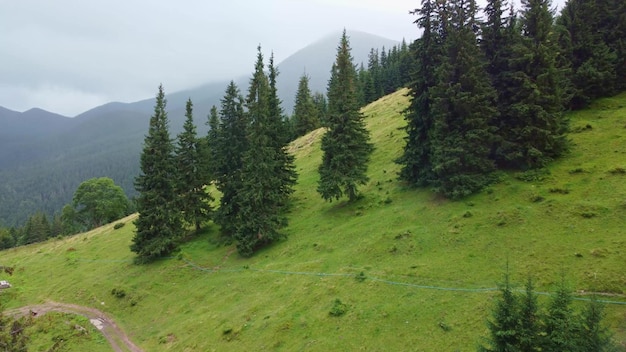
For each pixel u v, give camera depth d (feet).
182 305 124.16
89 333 122.72
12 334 53.93
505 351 48.01
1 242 399.85
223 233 172.55
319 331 83.30
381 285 90.27
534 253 81.97
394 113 255.29
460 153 113.09
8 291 170.71
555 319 46.52
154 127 175.52
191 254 159.43
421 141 133.90
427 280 86.43
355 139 147.74
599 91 136.46
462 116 116.47
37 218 415.85
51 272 194.90
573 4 147.23
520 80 113.91
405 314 78.79
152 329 117.70
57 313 140.05
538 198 98.78
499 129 118.42
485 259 86.48
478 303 73.77
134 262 168.14
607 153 106.22
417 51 130.72
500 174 113.91
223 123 172.14
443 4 127.65
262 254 138.10
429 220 110.93
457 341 67.56
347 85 153.48
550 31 118.83
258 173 143.13
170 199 172.35
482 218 100.58
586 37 137.08
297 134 327.26
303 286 103.24
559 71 118.11
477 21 125.39
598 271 70.69
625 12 137.90
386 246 106.93
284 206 171.83
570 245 80.12
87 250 215.51
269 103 183.01
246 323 96.78
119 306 139.54
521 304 48.88
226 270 136.87
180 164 179.83
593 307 46.55
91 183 322.75
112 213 323.98
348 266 104.63
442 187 116.98
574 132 122.62
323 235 132.57
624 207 83.71
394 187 146.72
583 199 91.97
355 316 83.41
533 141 111.65
